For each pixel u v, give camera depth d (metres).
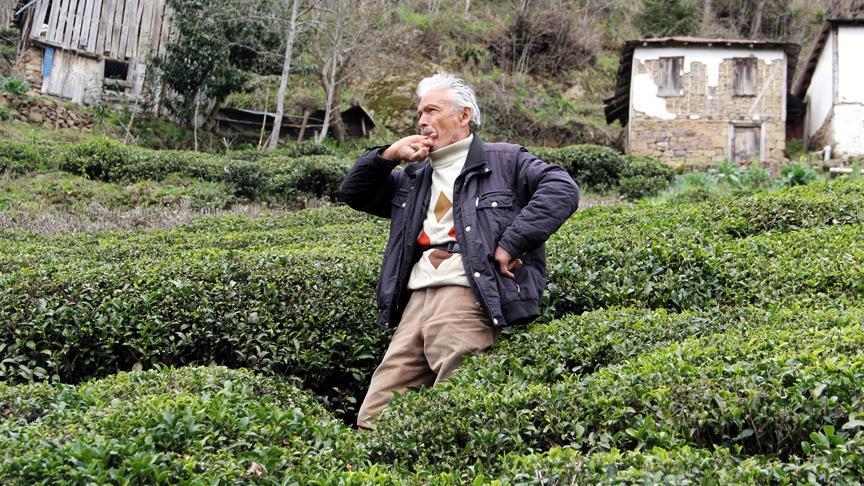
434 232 4.80
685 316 5.28
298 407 4.60
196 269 6.21
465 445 3.87
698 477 3.15
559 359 4.66
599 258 6.65
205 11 23.64
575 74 32.81
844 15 38.28
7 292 5.98
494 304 4.56
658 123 24.95
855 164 21.41
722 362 4.00
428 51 30.98
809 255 6.86
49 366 5.61
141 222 14.11
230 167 16.53
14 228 12.74
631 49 25.17
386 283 4.86
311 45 25.81
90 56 24.44
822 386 3.56
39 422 3.64
